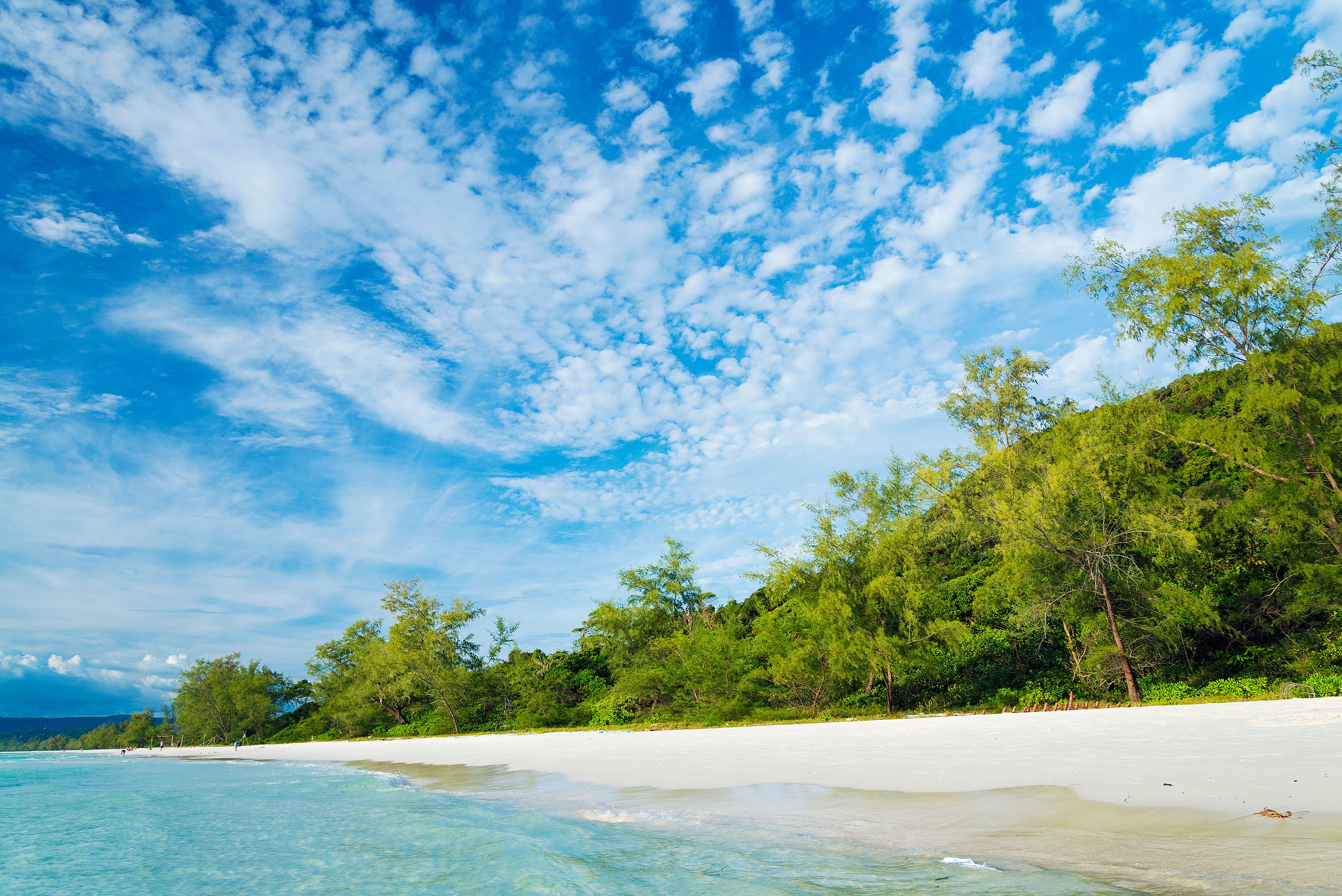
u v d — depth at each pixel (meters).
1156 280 24.09
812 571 29.88
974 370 34.66
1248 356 22.94
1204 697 21.09
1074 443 28.09
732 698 32.22
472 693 50.50
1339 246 21.67
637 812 10.84
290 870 9.19
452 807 13.96
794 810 9.67
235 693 74.38
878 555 28.00
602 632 43.41
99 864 10.53
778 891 5.85
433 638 52.62
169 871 9.73
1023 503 26.38
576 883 6.97
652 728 33.50
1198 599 23.12
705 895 6.01
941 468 33.31
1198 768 9.15
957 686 27.38
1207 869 5.12
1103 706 22.77
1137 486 26.09
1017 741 14.37
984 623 30.88
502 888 7.33
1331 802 6.71
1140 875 5.19
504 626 53.16
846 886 5.80
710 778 13.83
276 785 22.58
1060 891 4.99
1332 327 21.80
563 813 11.66
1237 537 25.28
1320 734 11.25
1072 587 24.80
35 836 13.70
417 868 8.67
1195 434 23.95
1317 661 20.94
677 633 38.09
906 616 26.58
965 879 5.60
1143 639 23.67
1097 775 9.46
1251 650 23.12
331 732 63.38
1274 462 22.38
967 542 33.03
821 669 28.70
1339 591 21.17
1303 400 21.53
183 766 42.47
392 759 32.47
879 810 9.00
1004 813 8.01
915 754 13.89
